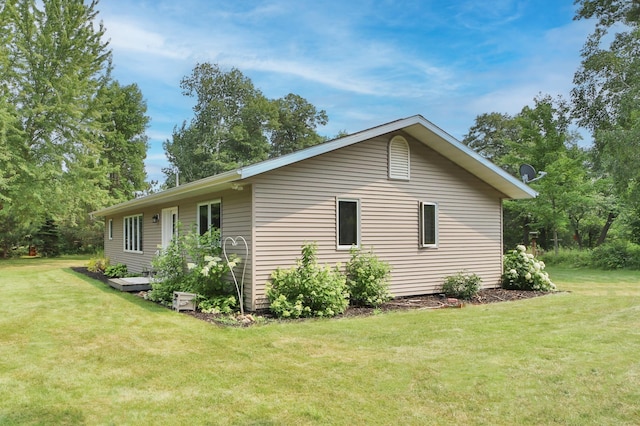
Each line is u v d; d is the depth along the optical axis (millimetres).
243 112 37812
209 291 8578
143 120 33906
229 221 8953
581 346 5398
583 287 12195
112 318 7449
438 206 10789
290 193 8516
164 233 12938
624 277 14734
